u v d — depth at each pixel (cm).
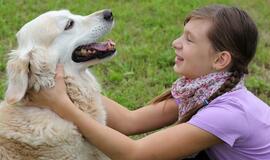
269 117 324
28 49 340
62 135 326
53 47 351
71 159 337
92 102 363
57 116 329
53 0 834
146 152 312
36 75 328
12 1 823
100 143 316
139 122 378
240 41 314
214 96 317
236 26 312
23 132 327
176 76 591
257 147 317
